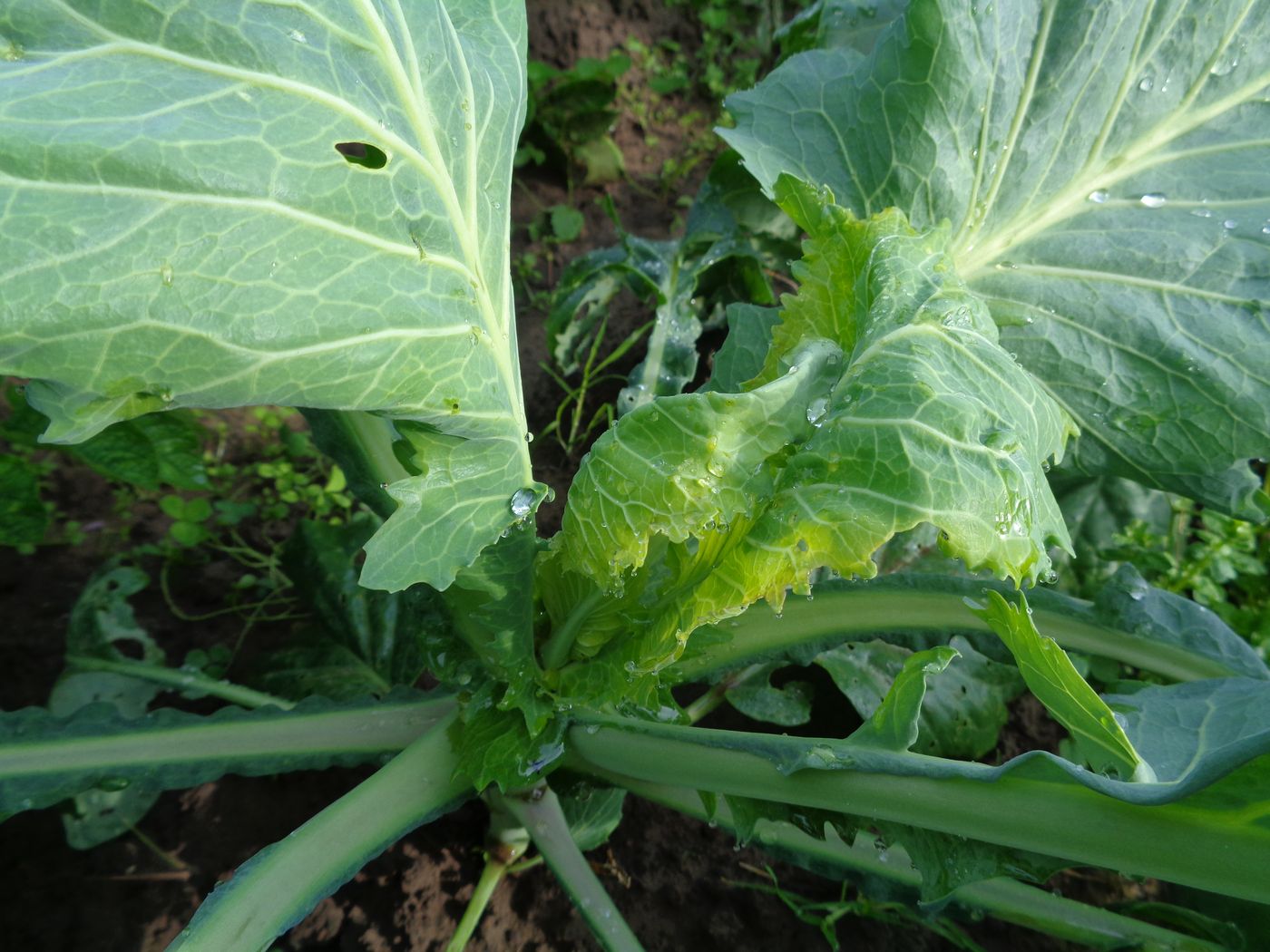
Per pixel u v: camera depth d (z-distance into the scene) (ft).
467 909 1.29
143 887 1.30
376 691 1.47
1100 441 1.40
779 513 0.89
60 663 1.48
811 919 1.37
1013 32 1.29
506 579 1.05
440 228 0.86
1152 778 0.79
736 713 1.62
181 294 0.71
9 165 0.65
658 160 2.69
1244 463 1.36
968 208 1.37
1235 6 1.36
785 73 1.45
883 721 0.92
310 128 0.77
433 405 0.87
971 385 0.91
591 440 1.94
